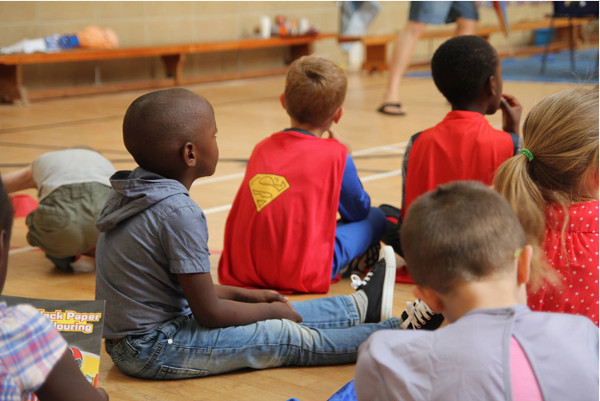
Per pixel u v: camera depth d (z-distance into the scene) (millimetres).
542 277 1425
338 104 2396
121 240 1695
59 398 1047
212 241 2850
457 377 948
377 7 8883
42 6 7062
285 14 9336
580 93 1484
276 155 2344
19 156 4406
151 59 8094
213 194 3545
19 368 940
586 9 8359
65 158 2514
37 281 2418
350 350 1805
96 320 1648
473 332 970
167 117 1675
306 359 1794
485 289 994
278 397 1654
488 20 11086
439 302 1056
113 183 1710
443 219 1005
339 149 2336
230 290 1923
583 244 1453
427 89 7895
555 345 961
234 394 1668
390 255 2006
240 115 6125
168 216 1653
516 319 979
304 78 2352
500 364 941
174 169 1709
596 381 951
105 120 5891
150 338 1688
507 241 994
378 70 9555
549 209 1464
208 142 1724
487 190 1048
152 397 1652
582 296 1473
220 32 8688
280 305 1853
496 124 5543
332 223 2299
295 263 2271
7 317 965
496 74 2354
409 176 2387
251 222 2299
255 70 9188
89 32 7262
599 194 1476
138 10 7859
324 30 9898
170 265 1657
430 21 6055
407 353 989
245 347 1736
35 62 6652
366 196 2453
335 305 1928
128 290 1688
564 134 1430
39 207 2418
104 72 7680
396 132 5328
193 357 1708
